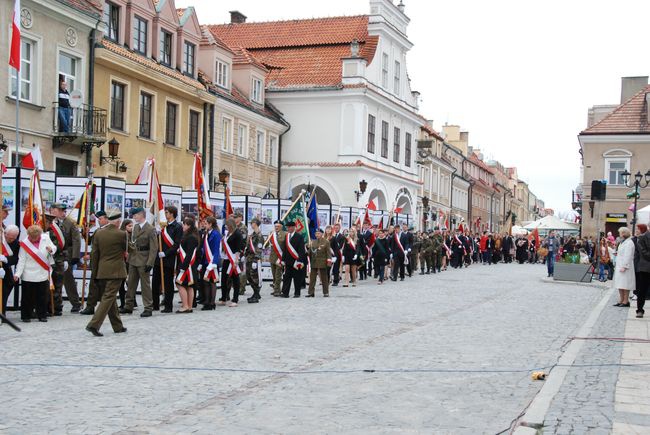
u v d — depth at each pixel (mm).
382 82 49469
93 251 14375
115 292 12656
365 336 12969
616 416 6902
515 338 12961
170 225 16328
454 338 12844
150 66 30438
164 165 32625
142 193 19594
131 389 8398
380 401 7934
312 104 46844
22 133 23719
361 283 27578
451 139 92500
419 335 13172
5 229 15047
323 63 48156
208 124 36438
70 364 9852
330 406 7680
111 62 27938
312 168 46531
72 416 7176
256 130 42688
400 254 28828
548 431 6398
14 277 14352
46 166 24984
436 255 36594
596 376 9039
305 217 22344
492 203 103125
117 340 12023
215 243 16938
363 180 44531
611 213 49281
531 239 57969
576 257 30469
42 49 24531
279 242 20906
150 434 6566
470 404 7840
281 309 17328
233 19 55156
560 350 11625
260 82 44062
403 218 38156
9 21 23141
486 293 23312
